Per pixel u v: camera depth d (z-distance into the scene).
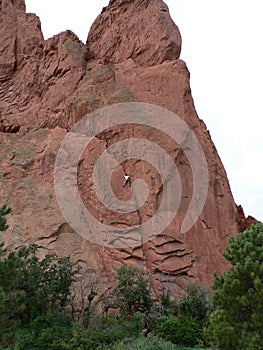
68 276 24.59
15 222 30.52
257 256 16.83
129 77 37.94
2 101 38.44
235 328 16.50
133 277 27.36
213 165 35.25
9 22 41.41
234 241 17.66
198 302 24.69
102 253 29.88
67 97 36.97
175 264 30.30
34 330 21.34
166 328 22.28
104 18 42.41
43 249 29.31
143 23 40.47
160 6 40.66
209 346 21.19
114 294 25.83
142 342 19.98
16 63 40.19
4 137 35.38
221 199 34.41
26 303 22.59
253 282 16.38
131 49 39.94
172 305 26.14
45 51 39.81
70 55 38.97
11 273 17.78
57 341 20.08
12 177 32.75
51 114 36.78
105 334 21.22
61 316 22.94
